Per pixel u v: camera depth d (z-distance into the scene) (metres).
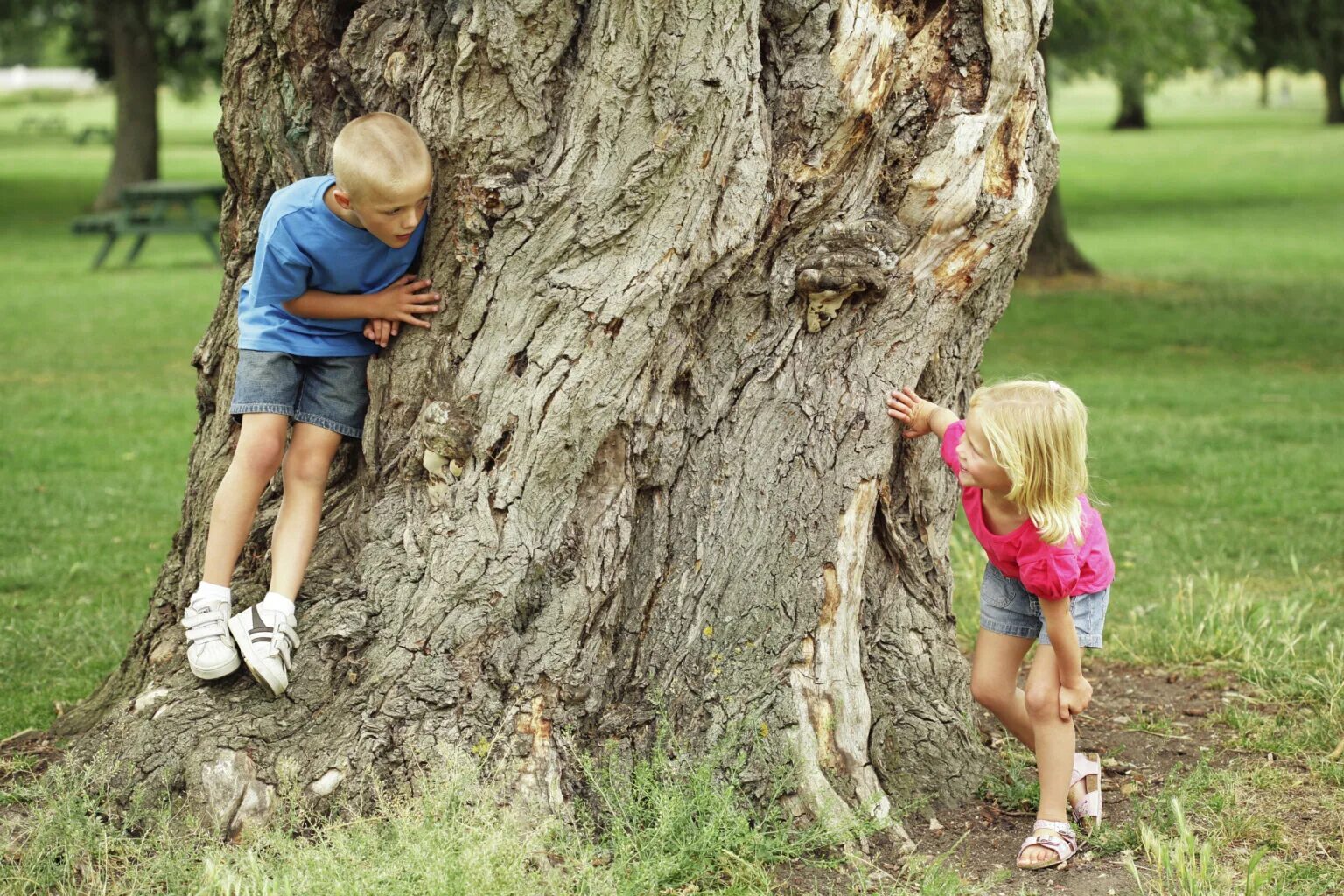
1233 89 97.88
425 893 2.83
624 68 3.17
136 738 3.40
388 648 3.41
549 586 3.40
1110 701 4.72
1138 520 7.34
